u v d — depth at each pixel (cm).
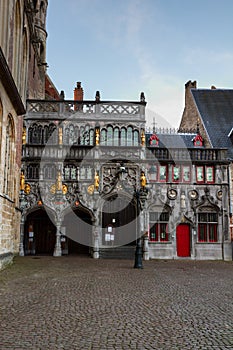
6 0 1811
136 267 2066
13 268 1850
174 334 750
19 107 2080
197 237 2956
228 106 3725
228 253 2927
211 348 668
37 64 3597
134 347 665
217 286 1418
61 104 3020
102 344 679
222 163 3039
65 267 2012
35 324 805
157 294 1209
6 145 1991
